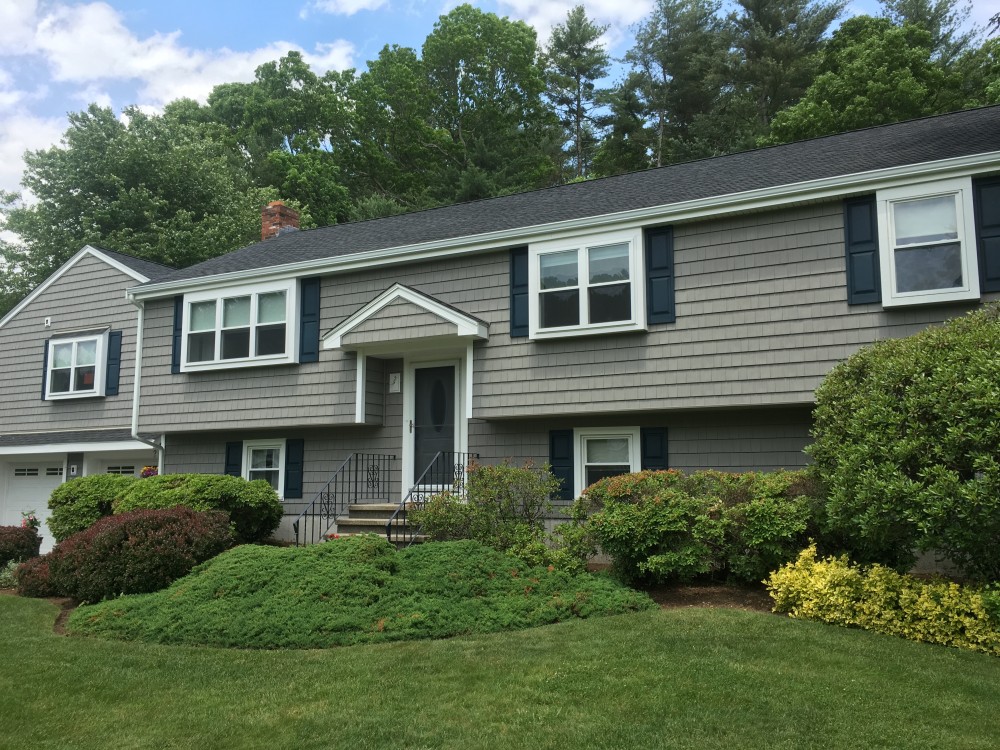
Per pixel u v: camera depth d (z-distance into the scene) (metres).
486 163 34.44
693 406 10.61
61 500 13.54
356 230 15.94
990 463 6.23
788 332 10.18
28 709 5.66
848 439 7.36
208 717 5.42
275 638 7.18
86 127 28.03
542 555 9.05
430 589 8.03
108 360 17.39
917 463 6.79
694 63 34.94
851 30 30.67
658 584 8.75
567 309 11.55
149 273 17.41
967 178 9.24
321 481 13.89
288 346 13.70
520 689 5.65
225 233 28.36
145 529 9.58
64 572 9.33
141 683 6.18
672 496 8.46
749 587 8.51
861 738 4.70
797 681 5.62
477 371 12.16
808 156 11.91
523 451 12.31
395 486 13.16
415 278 13.00
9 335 18.95
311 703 5.59
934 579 7.29
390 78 36.12
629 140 35.69
